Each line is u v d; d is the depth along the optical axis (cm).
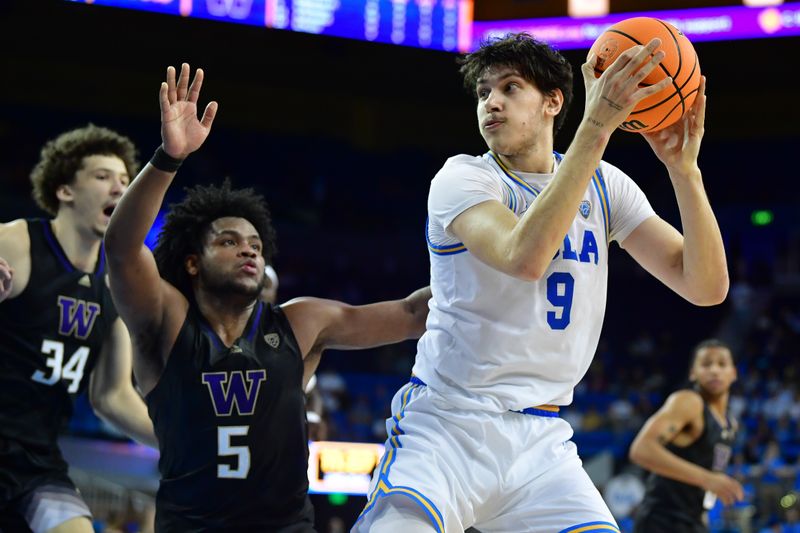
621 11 2486
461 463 538
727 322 3628
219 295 606
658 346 3600
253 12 2359
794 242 3712
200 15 2316
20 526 711
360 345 647
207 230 613
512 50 554
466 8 2539
